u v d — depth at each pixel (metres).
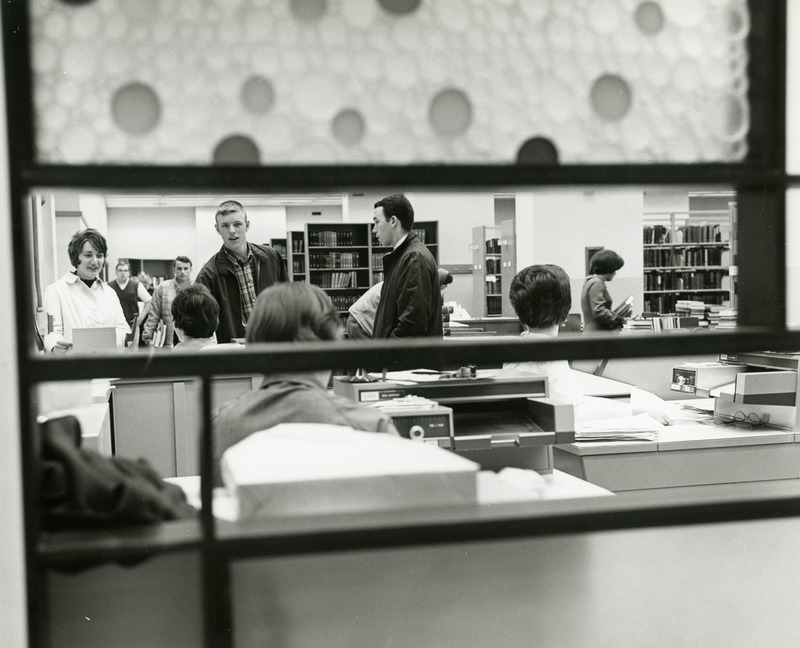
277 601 1.14
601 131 1.23
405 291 2.71
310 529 1.11
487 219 9.84
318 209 13.61
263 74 1.13
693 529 1.40
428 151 1.18
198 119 1.11
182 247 13.80
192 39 1.10
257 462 1.21
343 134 1.15
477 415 1.67
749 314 1.29
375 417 1.38
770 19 1.26
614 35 1.23
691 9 1.24
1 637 1.01
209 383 1.08
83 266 3.84
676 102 1.25
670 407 2.40
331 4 1.14
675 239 9.65
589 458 1.88
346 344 1.07
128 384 3.37
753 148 1.28
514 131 1.20
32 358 0.99
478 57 1.19
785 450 1.99
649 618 1.18
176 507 1.18
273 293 1.46
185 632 1.09
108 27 1.08
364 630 1.12
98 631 1.05
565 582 1.24
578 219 8.08
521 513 1.17
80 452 1.17
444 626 1.12
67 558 1.06
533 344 1.08
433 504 1.23
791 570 1.29
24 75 1.03
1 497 1.00
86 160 1.08
